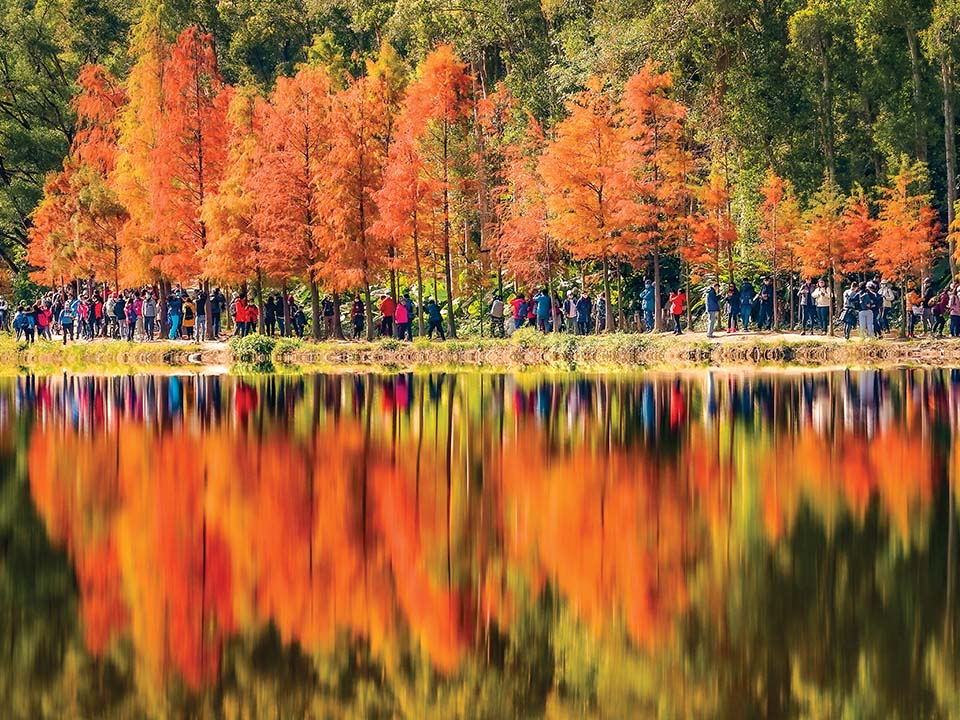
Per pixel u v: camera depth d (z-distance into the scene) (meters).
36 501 48.69
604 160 128.50
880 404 79.56
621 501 47.38
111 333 148.62
